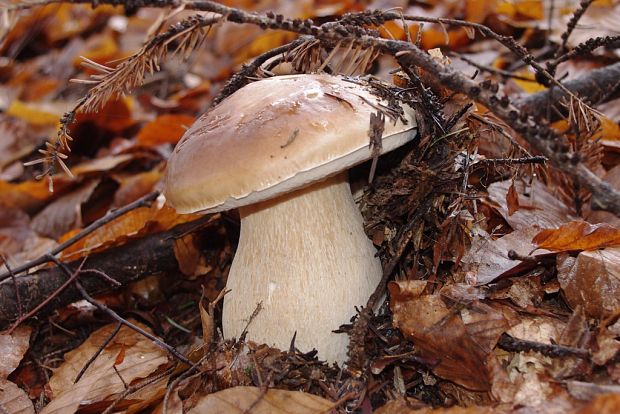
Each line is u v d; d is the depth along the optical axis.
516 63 0.69
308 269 0.48
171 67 1.09
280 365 0.47
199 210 0.45
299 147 0.44
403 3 0.94
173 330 0.57
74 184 0.79
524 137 0.42
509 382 0.43
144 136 0.82
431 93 0.48
